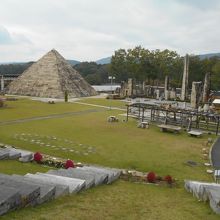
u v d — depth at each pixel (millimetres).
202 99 72750
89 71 187750
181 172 25969
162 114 54156
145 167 26891
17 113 53625
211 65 97938
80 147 32406
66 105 68438
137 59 102938
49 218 10258
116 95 87062
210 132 43469
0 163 22609
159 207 14312
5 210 10234
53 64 96000
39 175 16312
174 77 103188
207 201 15570
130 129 43562
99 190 16875
